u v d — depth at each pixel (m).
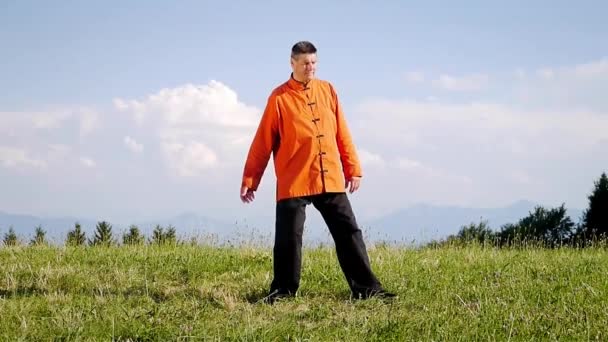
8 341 6.13
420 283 8.66
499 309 7.04
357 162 8.47
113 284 8.80
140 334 6.33
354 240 8.13
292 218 8.09
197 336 6.18
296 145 8.12
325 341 6.10
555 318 6.61
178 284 9.05
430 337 6.14
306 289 8.50
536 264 10.16
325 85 8.45
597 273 9.16
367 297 8.05
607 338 6.08
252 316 7.16
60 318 6.77
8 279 8.90
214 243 12.81
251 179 8.35
